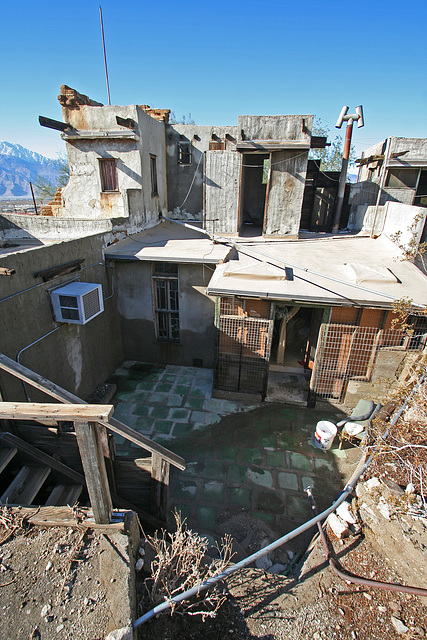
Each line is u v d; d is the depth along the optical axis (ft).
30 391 18.19
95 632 7.84
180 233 38.22
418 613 10.15
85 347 24.79
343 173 41.50
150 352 31.32
